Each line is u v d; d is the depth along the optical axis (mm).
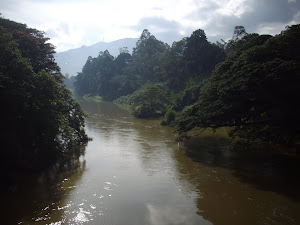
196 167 17703
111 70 99000
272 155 20328
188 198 13008
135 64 95188
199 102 23219
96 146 23734
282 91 16016
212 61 60938
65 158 19844
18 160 15000
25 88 15805
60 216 11117
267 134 19672
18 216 11031
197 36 62031
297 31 18078
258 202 12586
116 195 13250
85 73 114500
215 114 19109
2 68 14922
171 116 36219
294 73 15250
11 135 14359
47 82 17984
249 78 16797
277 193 13562
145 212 11562
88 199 12781
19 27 25578
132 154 21000
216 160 19281
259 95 16797
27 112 16125
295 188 14203
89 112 52656
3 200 12500
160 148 22953
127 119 42656
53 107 18016
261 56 18359
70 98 25094
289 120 17516
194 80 59344
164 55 80688
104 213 11406
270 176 15961
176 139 25984
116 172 16703
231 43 58156
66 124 20469
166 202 12570
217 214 11461
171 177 15852
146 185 14586
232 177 15852
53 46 27375
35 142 17062
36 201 12477
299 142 22812
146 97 48062
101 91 98312
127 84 87125
